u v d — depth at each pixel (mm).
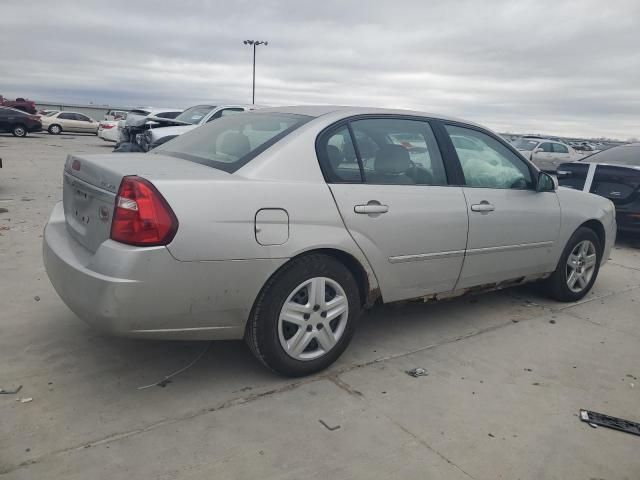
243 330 2939
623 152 8344
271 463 2395
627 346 3938
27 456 2352
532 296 5020
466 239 3773
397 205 3365
